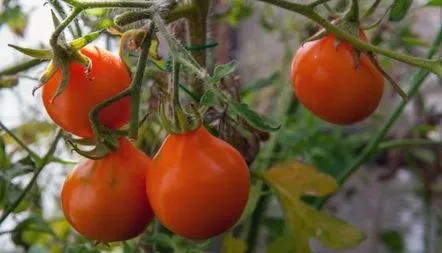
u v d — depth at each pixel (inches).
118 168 15.9
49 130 26.8
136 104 15.4
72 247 20.6
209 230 15.6
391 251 38.9
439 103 42.5
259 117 16.3
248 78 37.4
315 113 17.6
